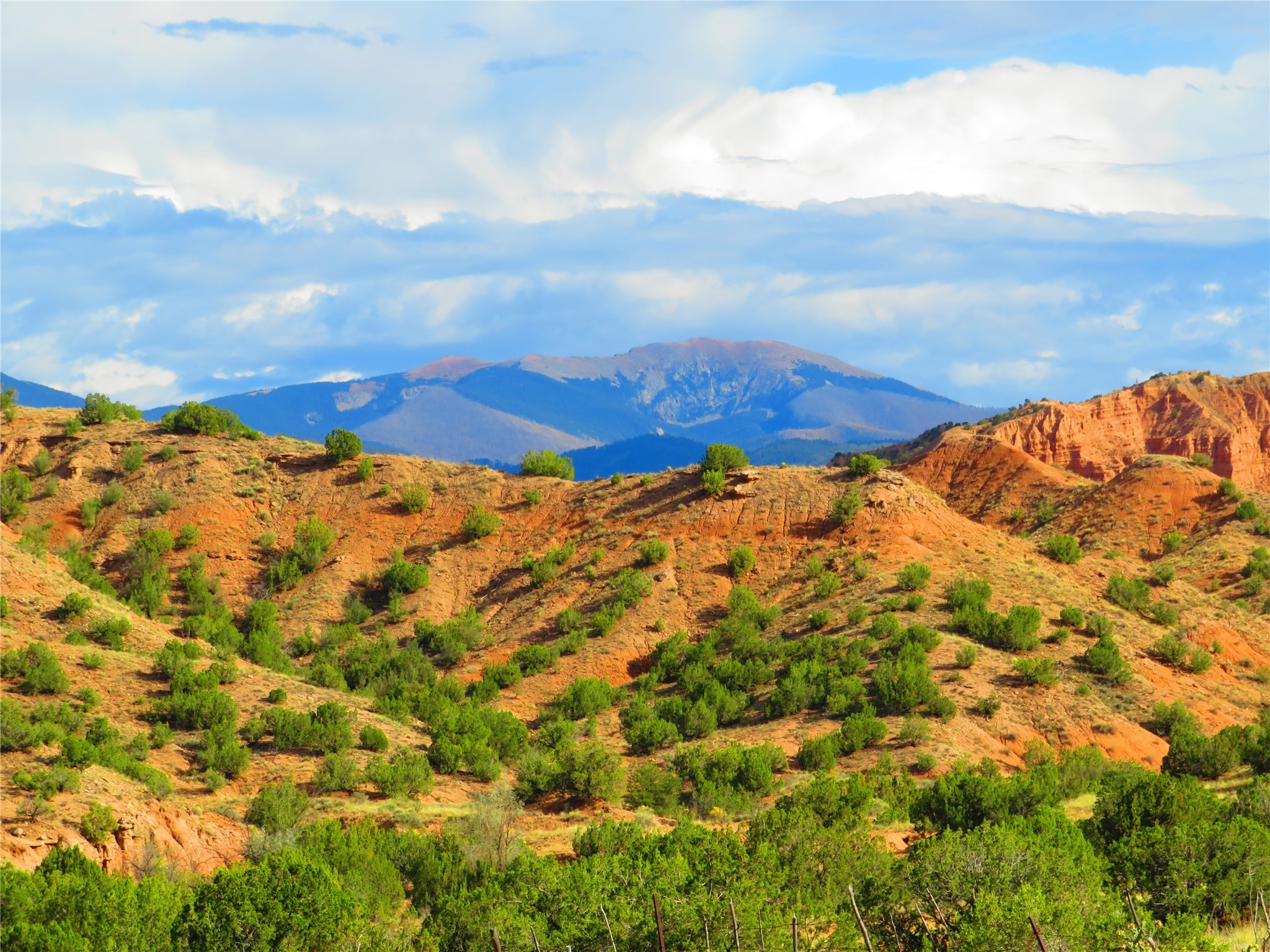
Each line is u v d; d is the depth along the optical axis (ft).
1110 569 323.16
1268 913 86.58
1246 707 238.89
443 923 95.55
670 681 261.65
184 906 91.76
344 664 281.54
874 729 204.64
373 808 151.33
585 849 124.57
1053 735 212.02
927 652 242.17
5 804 121.70
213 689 189.47
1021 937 71.72
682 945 83.05
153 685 190.39
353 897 96.02
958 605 265.95
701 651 265.95
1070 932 73.05
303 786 160.76
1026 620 249.55
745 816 161.79
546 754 194.29
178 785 153.58
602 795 164.86
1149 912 86.99
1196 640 267.18
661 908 84.64
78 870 104.32
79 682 185.57
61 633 209.05
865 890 90.22
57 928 85.71
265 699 194.59
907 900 85.10
